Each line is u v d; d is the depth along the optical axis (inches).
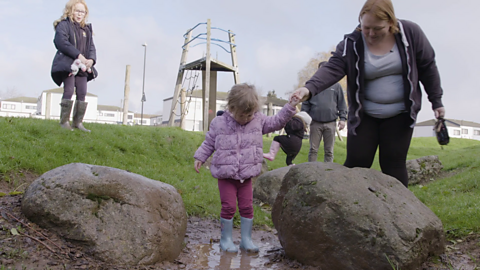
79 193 127.3
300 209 136.2
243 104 150.6
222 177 159.6
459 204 211.2
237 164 157.9
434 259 130.2
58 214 124.6
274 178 263.4
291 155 273.9
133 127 381.4
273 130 164.2
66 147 250.4
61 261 113.1
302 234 134.2
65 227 124.0
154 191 139.0
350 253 123.0
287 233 140.3
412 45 139.3
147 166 292.5
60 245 120.6
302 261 135.6
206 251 153.8
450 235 158.4
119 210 128.3
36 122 284.0
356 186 133.0
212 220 203.2
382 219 122.3
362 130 151.0
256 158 161.3
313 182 137.6
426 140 1130.7
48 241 120.6
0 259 107.3
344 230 124.9
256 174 161.6
